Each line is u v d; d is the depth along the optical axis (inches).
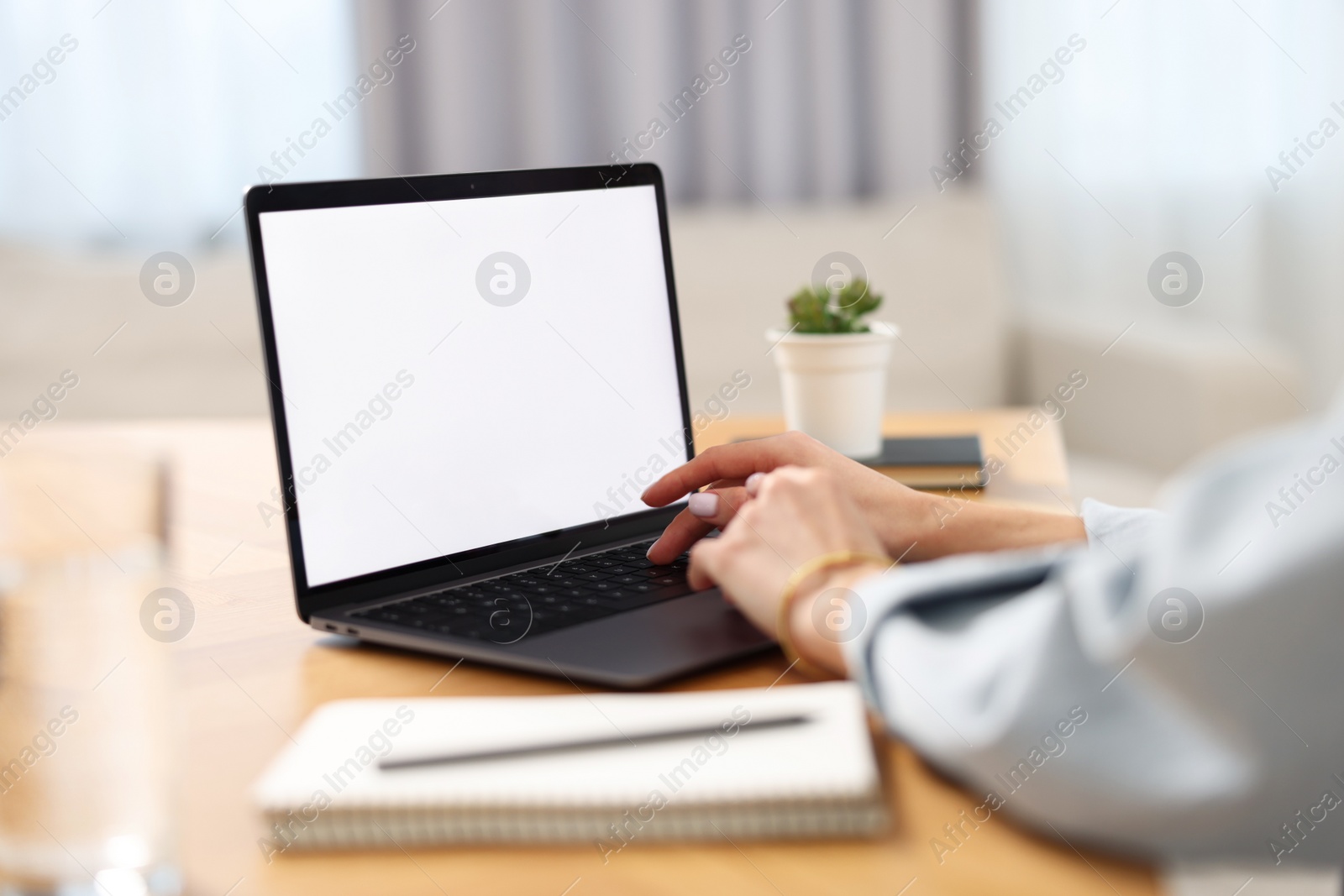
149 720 17.2
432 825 18.8
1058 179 112.4
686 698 22.9
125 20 103.0
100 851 17.0
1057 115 111.6
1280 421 82.9
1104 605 16.8
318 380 32.3
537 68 107.9
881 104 110.6
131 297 96.0
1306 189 112.2
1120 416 89.4
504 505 35.9
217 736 23.9
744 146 111.1
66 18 102.6
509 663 26.9
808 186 111.9
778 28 109.2
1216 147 111.7
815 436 49.7
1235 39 110.2
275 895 17.3
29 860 16.9
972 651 19.6
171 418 95.7
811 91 110.0
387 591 32.6
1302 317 113.8
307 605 30.8
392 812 18.8
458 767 19.9
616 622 29.4
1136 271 113.5
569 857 18.3
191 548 40.9
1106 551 18.6
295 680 27.2
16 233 104.0
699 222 102.0
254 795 19.6
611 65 109.0
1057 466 51.8
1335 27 109.5
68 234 105.0
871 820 18.5
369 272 33.9
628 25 108.3
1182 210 113.1
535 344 37.9
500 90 109.0
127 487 17.3
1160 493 80.0
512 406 36.8
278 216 32.1
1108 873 17.2
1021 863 17.5
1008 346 100.9
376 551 32.6
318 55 106.0
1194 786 16.4
